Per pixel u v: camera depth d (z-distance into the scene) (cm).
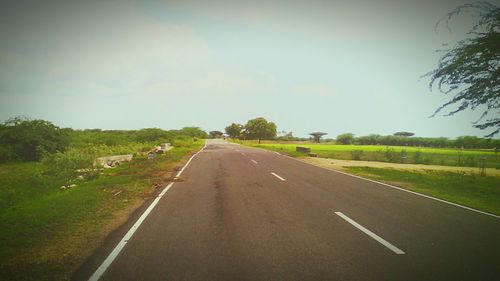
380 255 491
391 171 1780
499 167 2609
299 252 500
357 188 1141
